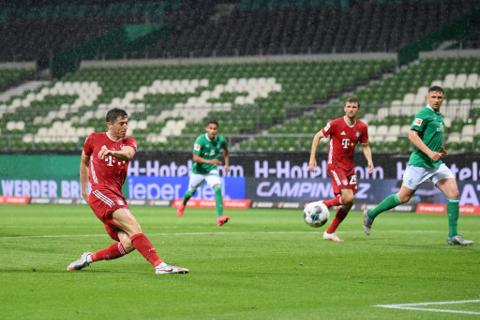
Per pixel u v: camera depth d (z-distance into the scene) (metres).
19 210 76.38
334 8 117.31
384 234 48.06
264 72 107.38
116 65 119.25
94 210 29.36
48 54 123.38
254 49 114.75
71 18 129.50
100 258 30.12
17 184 90.12
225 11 126.69
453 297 24.78
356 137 41.88
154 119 99.19
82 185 30.11
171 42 120.25
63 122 102.81
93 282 27.47
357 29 112.88
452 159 72.19
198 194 82.75
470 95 89.62
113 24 126.69
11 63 123.44
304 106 88.12
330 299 24.36
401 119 86.69
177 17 124.75
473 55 102.06
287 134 86.69
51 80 119.62
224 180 81.50
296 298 24.50
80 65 120.81
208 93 105.25
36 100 112.06
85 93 111.62
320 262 33.28
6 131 103.25
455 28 105.56
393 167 74.44
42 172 88.88
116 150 29.19
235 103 101.88
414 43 105.56
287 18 118.50
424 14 110.94
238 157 80.88
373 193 75.31
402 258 34.72
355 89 101.50
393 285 27.11
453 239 40.81
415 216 68.69
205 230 51.28
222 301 23.95
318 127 89.56
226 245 40.62
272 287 26.58
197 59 115.69
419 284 27.36
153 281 27.69
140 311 22.34
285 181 78.94
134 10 127.62
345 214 42.56
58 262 33.28
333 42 112.31
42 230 51.12
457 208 40.91
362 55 108.69
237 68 109.88
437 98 39.78
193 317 21.48
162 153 83.62
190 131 95.56
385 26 111.00
